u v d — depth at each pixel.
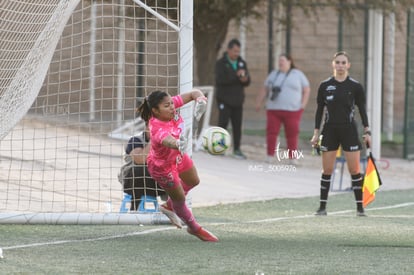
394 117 92.44
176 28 36.50
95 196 41.38
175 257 27.91
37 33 33.25
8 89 32.66
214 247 30.09
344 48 71.31
